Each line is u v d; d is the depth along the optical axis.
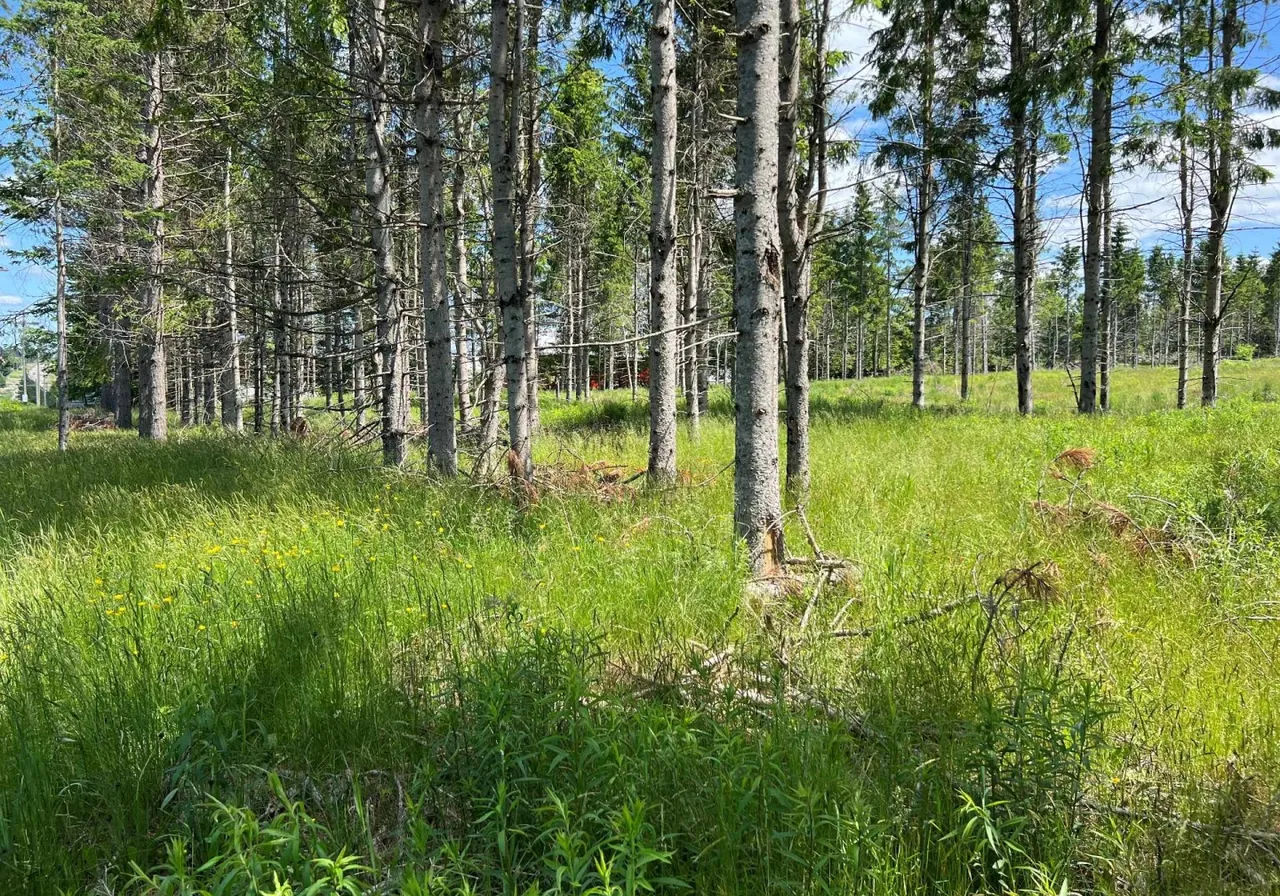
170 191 16.56
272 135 9.96
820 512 6.58
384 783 2.81
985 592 4.30
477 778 2.60
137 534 6.43
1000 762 2.58
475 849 2.44
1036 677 3.11
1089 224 16.58
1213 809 2.53
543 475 8.29
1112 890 2.31
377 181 9.78
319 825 2.39
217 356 19.80
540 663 3.06
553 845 2.20
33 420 33.06
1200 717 3.12
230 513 6.68
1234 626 3.92
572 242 21.47
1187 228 17.88
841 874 2.12
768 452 4.92
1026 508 6.02
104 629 3.86
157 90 13.87
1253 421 11.24
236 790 2.65
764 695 3.25
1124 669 3.52
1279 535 5.21
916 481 7.75
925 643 3.55
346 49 10.34
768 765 2.42
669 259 8.46
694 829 2.33
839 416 16.41
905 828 2.43
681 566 4.72
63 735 2.95
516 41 7.93
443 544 5.62
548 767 2.54
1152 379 35.28
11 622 4.27
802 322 7.26
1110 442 9.33
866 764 2.75
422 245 8.74
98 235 15.67
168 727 2.93
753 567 4.84
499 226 7.67
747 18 4.69
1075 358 64.69
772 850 2.26
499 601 4.05
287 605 4.04
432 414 8.78
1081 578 4.68
